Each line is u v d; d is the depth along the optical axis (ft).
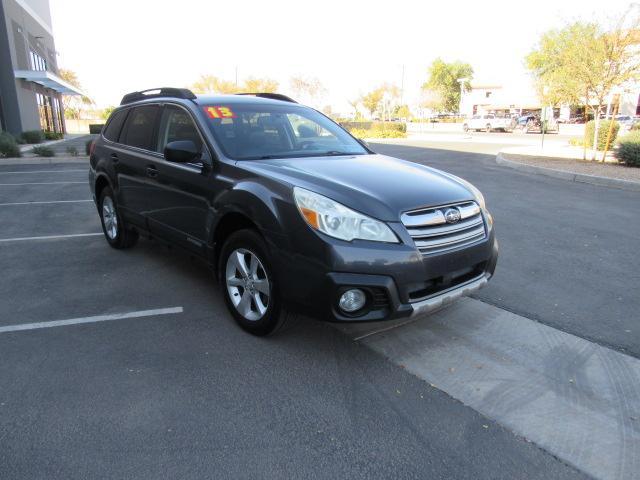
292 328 12.14
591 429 8.99
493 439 8.73
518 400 9.84
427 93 213.05
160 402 9.64
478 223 12.07
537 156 57.67
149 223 16.40
